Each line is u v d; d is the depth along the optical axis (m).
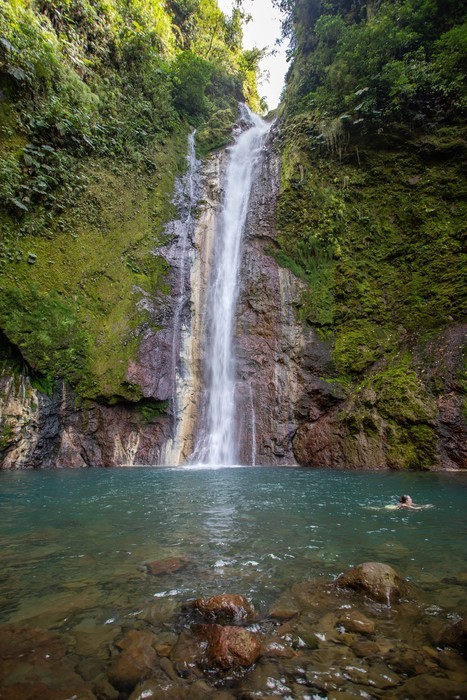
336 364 11.47
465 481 7.39
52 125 12.54
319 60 17.17
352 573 2.76
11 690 1.66
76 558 3.34
